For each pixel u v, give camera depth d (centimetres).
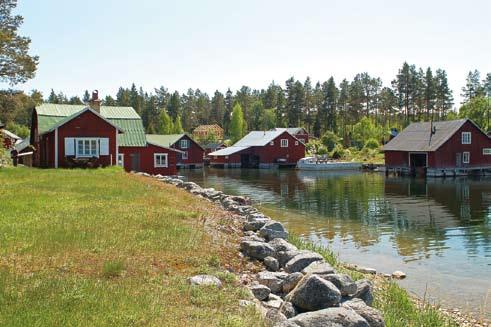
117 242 948
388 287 1122
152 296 657
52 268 762
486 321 997
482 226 2173
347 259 1545
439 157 5512
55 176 2483
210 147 9375
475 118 8431
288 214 2527
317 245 1742
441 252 1658
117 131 3819
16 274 710
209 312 627
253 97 15188
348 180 4925
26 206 1372
